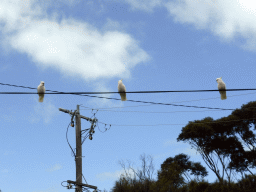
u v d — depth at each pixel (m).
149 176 24.89
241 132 36.78
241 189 27.06
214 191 26.89
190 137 36.94
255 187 26.77
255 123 36.47
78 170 17.25
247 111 36.53
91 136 18.00
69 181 16.73
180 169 31.34
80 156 17.53
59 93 12.39
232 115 37.12
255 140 36.41
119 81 14.41
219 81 14.76
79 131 17.97
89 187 17.12
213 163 36.47
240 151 35.84
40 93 12.31
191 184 28.27
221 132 37.06
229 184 27.91
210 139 36.59
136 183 23.97
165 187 24.78
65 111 18.12
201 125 36.44
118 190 23.30
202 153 36.88
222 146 35.94
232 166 35.59
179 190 25.94
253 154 35.47
